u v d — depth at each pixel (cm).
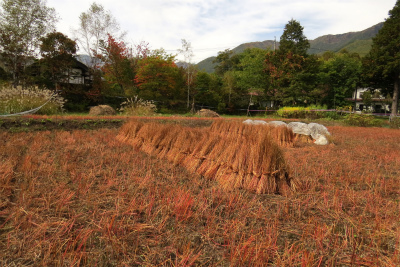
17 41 1870
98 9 2419
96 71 2425
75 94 2297
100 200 299
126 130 726
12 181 349
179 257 201
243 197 330
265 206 306
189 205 286
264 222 267
